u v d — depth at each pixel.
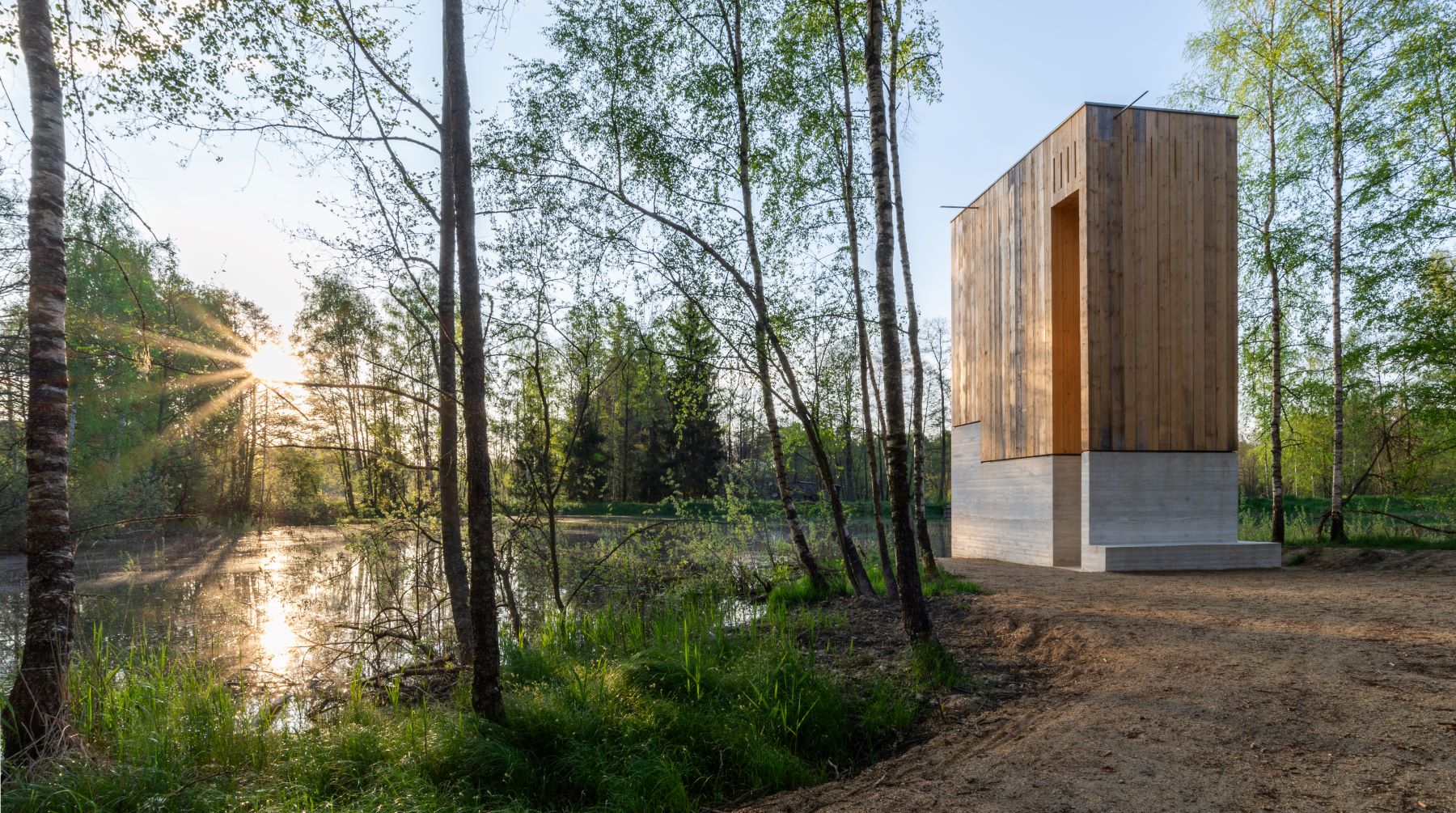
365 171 7.53
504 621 9.49
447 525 7.79
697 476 32.16
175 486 24.70
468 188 5.16
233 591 13.59
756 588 11.73
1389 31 12.98
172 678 6.00
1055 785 3.60
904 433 6.40
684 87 9.48
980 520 16.50
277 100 7.09
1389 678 4.76
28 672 4.66
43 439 4.93
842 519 10.27
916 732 4.98
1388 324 13.67
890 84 10.17
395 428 9.38
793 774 4.53
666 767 4.40
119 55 6.14
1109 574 11.17
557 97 9.02
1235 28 14.45
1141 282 12.36
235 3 6.57
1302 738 3.87
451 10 5.26
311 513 26.55
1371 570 10.90
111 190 5.74
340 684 6.96
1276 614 7.13
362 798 3.96
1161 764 3.71
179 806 3.88
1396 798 3.11
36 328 4.96
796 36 9.91
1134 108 12.55
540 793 4.29
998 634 7.41
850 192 9.95
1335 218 13.62
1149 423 12.22
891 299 6.38
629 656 6.56
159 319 14.96
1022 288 14.69
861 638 7.57
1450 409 13.05
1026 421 14.39
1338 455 13.69
